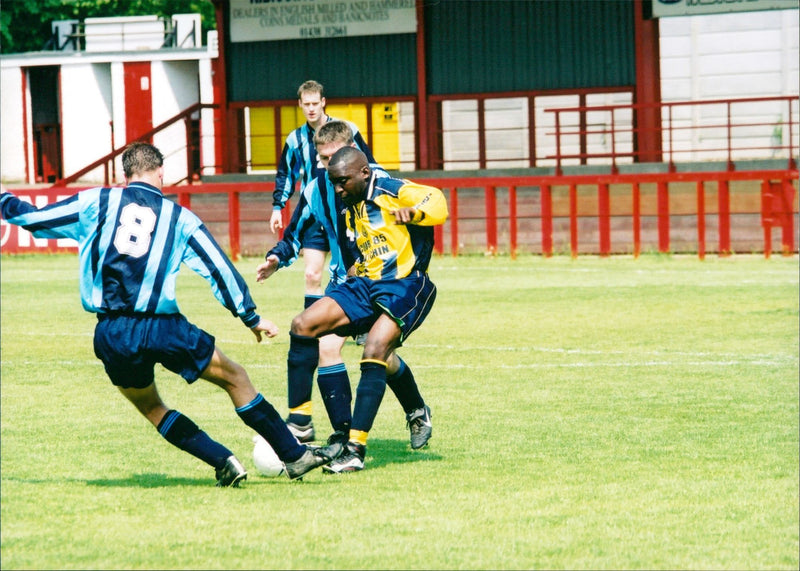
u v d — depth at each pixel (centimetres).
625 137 6650
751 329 2977
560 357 2580
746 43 6450
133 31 9206
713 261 4872
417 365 2497
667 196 5062
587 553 1150
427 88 6475
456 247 5312
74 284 4438
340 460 1527
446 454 1648
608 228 5131
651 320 3180
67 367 2538
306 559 1126
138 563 1116
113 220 1340
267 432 1427
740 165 5738
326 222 1705
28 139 9200
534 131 6369
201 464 1616
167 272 1346
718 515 1296
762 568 1105
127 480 1502
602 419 1897
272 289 4172
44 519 1285
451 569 1095
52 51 9194
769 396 2084
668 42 6544
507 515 1294
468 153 7138
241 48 6706
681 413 1939
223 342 2934
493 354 2638
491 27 6341
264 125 6819
